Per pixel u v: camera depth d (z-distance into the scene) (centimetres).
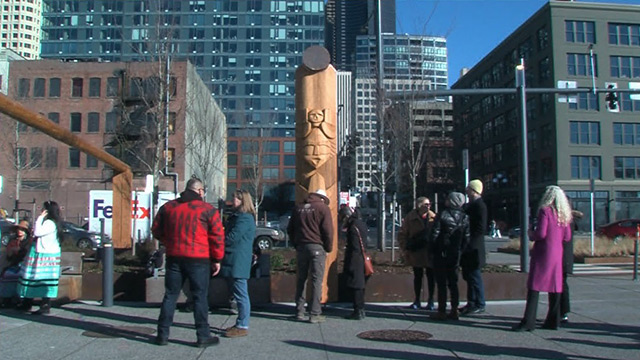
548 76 5797
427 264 915
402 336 710
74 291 977
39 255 841
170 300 660
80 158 5206
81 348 639
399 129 2202
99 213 2073
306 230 806
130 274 1005
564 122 5659
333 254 967
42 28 8950
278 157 10081
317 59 947
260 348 648
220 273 725
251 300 946
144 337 698
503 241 3888
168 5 3481
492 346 657
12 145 4234
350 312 892
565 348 646
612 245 2072
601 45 5731
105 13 9006
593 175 5653
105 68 5219
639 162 5719
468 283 870
